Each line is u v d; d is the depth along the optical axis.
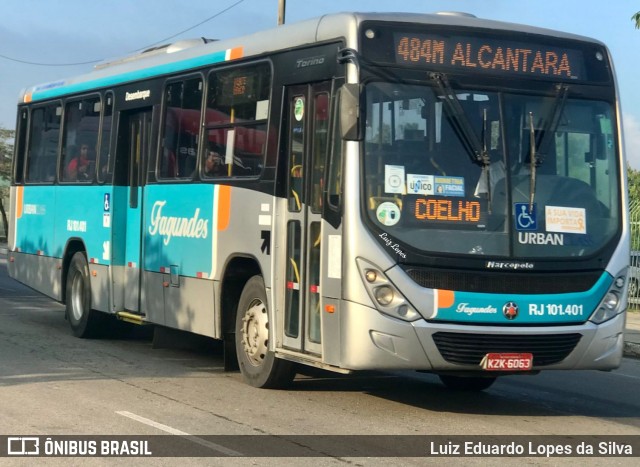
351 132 8.27
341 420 8.73
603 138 9.19
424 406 9.60
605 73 9.36
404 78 8.62
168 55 12.45
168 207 11.94
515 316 8.48
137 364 11.72
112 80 13.67
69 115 15.01
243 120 10.48
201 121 11.34
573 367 8.77
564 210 8.83
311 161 9.27
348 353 8.43
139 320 12.55
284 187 9.67
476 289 8.43
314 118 9.27
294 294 9.45
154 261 12.23
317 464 7.12
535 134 8.88
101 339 14.07
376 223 8.39
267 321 10.04
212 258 10.85
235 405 9.26
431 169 8.55
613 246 8.99
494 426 8.71
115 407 8.99
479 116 8.75
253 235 10.08
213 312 10.84
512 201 8.66
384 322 8.30
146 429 8.12
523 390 10.92
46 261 15.39
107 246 13.34
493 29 9.02
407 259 8.35
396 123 8.55
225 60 10.93
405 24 8.77
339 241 8.55
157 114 12.43
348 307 8.42
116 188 13.26
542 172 8.84
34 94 16.34
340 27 8.83
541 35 9.17
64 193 14.83
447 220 8.51
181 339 12.85
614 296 8.95
